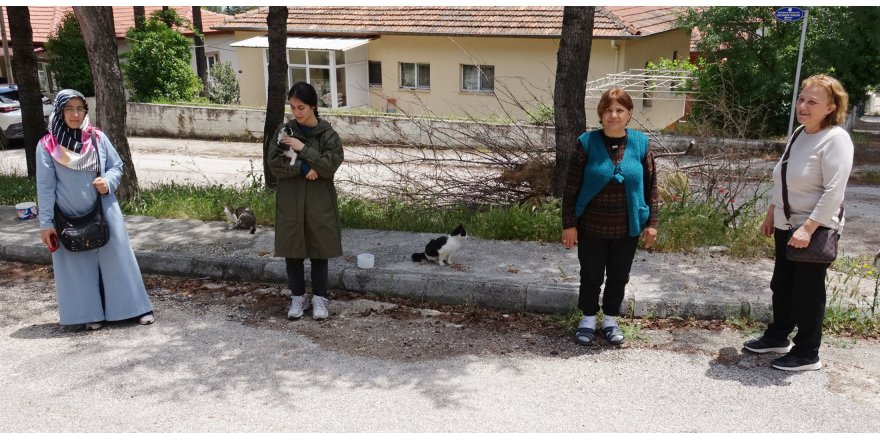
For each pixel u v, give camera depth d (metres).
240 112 20.73
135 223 8.02
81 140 5.16
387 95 23.52
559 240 7.02
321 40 23.00
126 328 5.44
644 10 22.02
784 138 15.97
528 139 8.94
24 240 7.39
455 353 4.89
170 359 4.85
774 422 3.91
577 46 7.60
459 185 8.73
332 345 5.05
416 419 3.98
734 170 8.14
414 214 8.14
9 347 5.10
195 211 8.40
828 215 4.09
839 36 15.30
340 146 5.29
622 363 4.69
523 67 20.80
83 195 5.20
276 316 5.64
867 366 4.60
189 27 26.75
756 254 6.51
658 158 9.09
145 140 21.08
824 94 4.05
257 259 6.55
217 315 5.68
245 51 24.98
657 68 19.12
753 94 16.02
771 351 4.76
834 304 5.27
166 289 6.34
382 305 5.81
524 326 5.38
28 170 12.28
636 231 4.64
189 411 4.11
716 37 16.34
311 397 4.25
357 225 7.78
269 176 10.12
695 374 4.51
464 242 7.02
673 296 5.45
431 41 22.00
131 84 23.14
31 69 11.98
